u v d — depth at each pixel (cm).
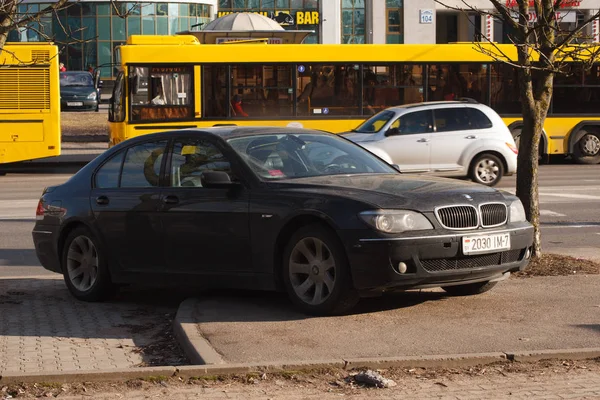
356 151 1076
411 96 3036
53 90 2944
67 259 1105
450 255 902
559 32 1172
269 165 997
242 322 905
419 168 2428
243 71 2978
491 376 716
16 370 778
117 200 1062
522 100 1188
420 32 6719
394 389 685
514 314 923
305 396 671
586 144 3175
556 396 663
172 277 1023
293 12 6700
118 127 2956
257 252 959
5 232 1727
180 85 2967
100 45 6372
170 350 851
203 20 6600
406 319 909
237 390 689
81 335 915
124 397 677
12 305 1067
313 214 913
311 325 888
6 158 2952
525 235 966
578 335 834
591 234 1656
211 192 992
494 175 2462
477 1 6012
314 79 2995
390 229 881
